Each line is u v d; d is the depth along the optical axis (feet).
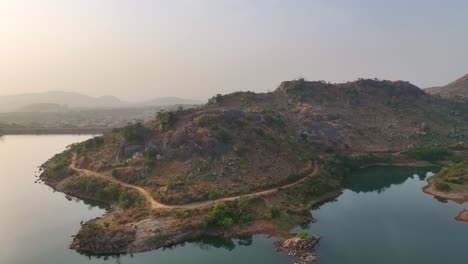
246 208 272.51
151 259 218.79
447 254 220.84
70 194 354.13
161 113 463.42
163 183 318.45
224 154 359.87
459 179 388.16
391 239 243.60
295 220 272.51
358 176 447.83
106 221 269.44
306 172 364.79
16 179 427.33
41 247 235.40
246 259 214.69
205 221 252.62
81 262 215.31
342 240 240.73
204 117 408.67
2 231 262.26
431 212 304.50
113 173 356.18
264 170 345.92
